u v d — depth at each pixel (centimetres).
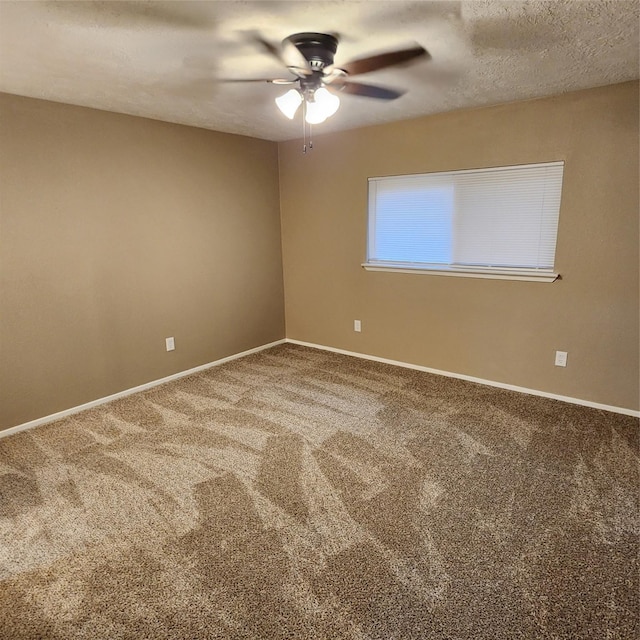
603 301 302
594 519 206
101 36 181
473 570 178
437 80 252
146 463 259
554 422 298
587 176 291
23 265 289
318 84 208
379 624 156
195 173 385
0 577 178
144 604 165
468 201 349
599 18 168
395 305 411
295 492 229
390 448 271
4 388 290
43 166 290
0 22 167
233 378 394
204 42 188
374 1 153
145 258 358
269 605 164
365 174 399
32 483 240
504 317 348
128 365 359
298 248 470
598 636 150
